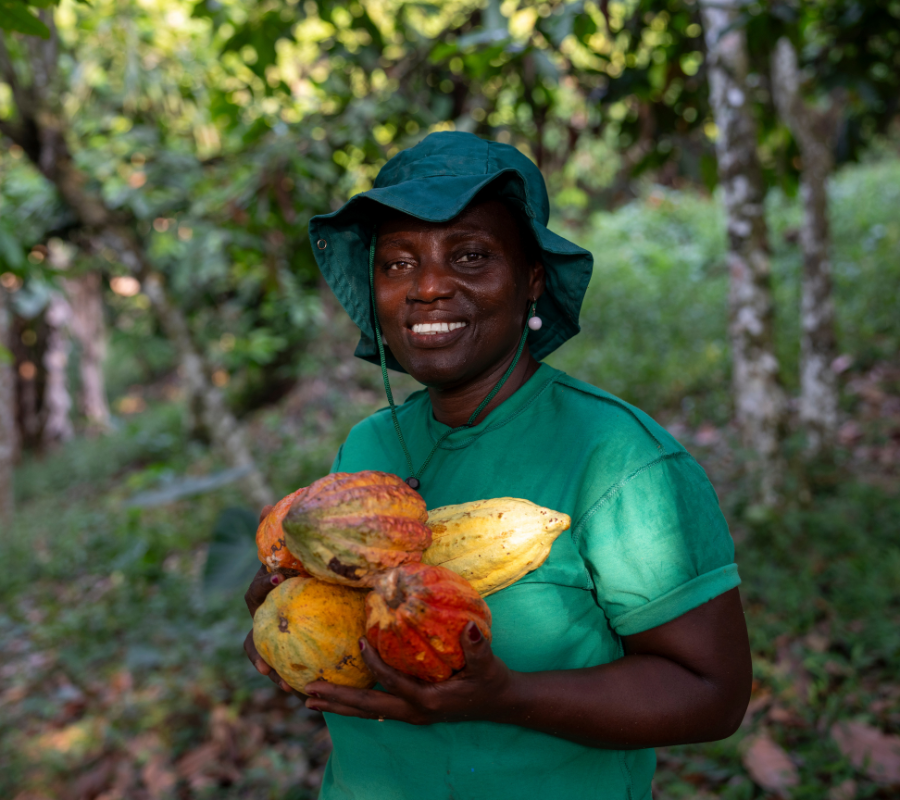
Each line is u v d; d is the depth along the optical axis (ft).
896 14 14.07
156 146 17.88
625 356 26.63
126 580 20.34
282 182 13.85
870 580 12.92
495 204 4.15
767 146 17.71
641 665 3.77
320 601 3.57
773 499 15.51
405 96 14.52
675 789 9.55
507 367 4.39
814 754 9.59
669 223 39.75
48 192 18.42
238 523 14.66
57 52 16.78
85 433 43.39
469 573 3.68
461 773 3.99
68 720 14.42
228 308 31.58
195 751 12.60
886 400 20.66
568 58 12.60
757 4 10.45
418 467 4.58
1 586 22.04
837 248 30.42
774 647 11.97
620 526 3.81
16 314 38.19
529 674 3.61
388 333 4.41
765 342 15.44
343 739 4.39
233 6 13.47
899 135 40.42
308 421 31.53
